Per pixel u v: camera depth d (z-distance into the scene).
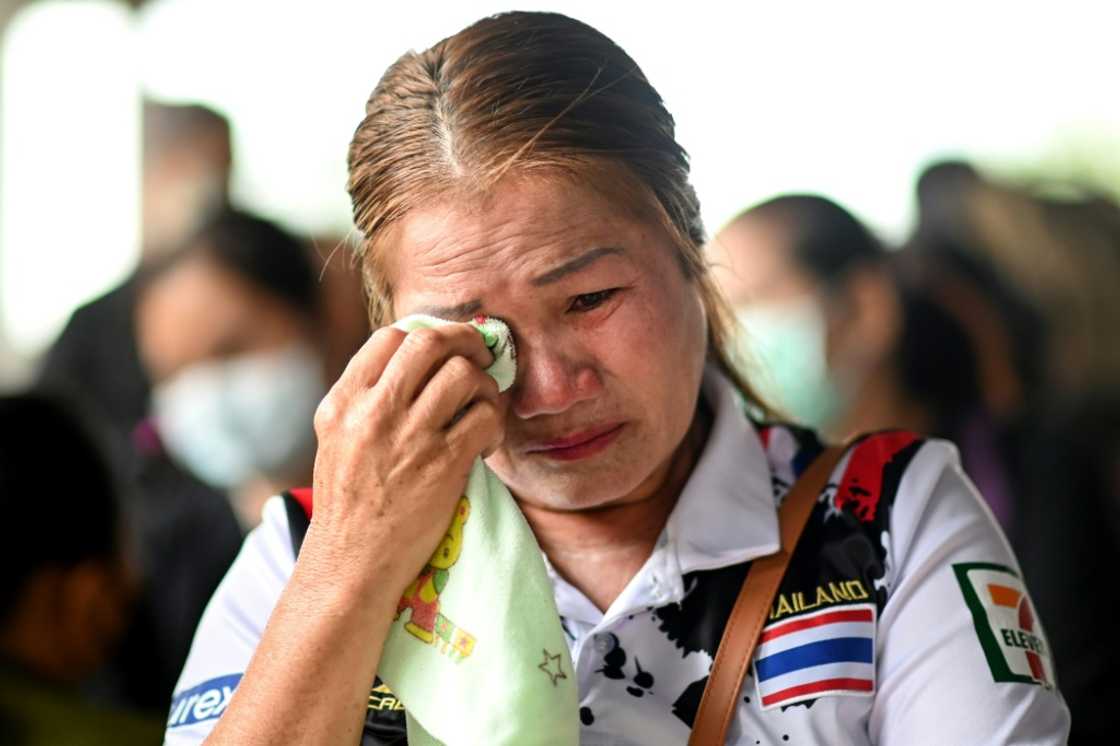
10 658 5.43
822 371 9.84
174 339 9.64
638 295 3.95
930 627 4.07
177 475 9.24
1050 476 9.07
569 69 3.98
